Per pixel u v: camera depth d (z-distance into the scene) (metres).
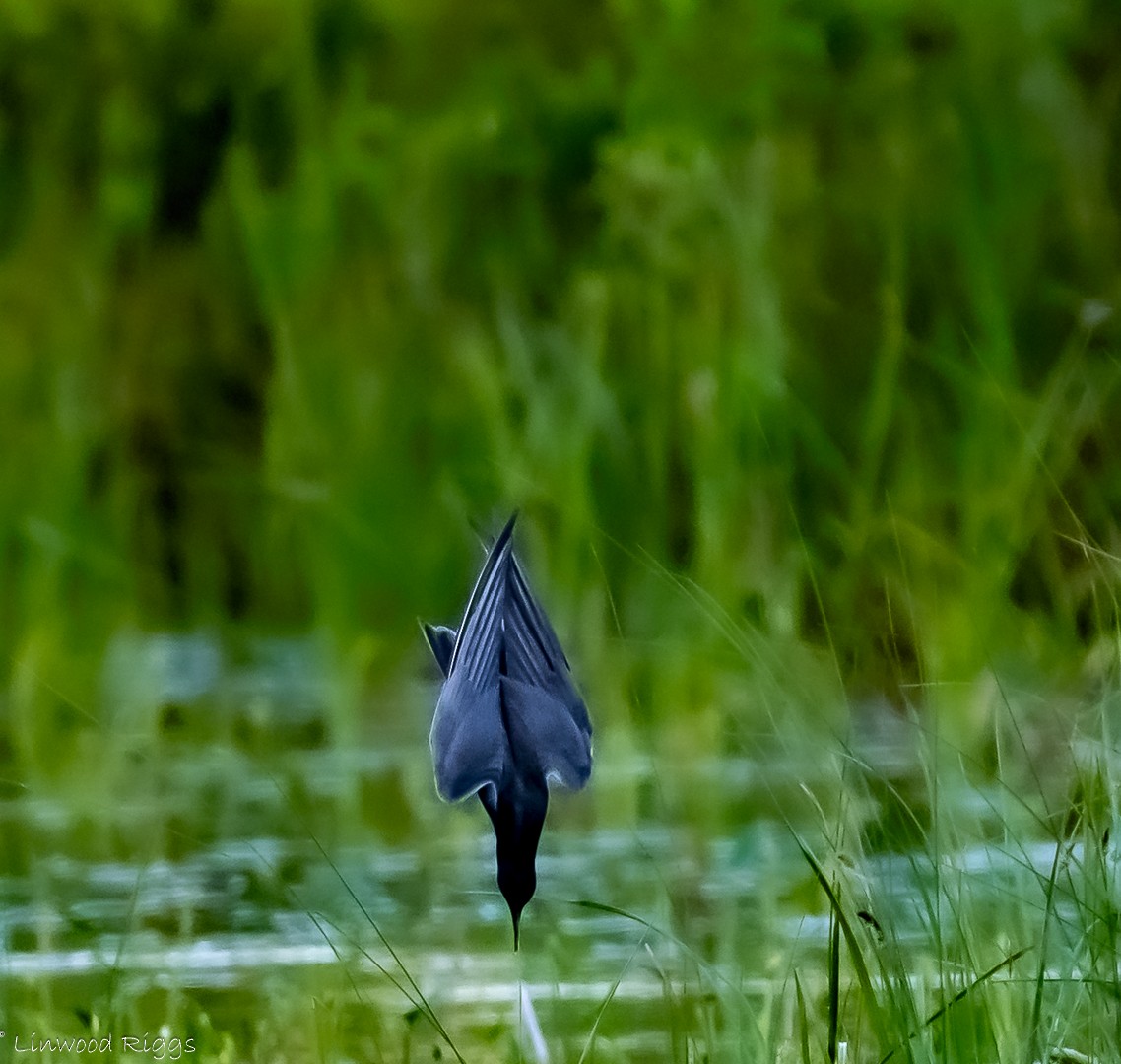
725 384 21.20
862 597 18.89
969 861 13.77
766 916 13.59
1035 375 22.67
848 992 12.09
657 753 17.09
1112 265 23.20
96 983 13.10
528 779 8.50
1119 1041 10.95
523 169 25.98
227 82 28.11
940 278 23.47
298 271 25.28
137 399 26.44
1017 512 18.97
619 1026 12.32
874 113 24.55
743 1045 11.54
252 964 13.42
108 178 27.80
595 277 23.53
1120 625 15.34
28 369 25.98
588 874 14.92
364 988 13.00
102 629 23.25
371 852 15.55
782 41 24.92
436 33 27.14
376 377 24.12
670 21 25.36
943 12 24.78
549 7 27.19
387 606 22.12
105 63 28.56
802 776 14.65
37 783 17.67
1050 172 23.73
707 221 23.20
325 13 27.84
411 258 25.38
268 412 24.58
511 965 13.26
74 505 24.30
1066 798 14.27
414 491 22.91
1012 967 11.70
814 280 23.48
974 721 16.03
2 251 27.30
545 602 20.19
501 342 24.17
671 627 18.97
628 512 21.69
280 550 24.22
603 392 22.22
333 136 26.34
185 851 15.67
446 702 8.47
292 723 19.17
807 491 21.36
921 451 21.42
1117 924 11.74
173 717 19.47
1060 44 24.50
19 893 14.88
